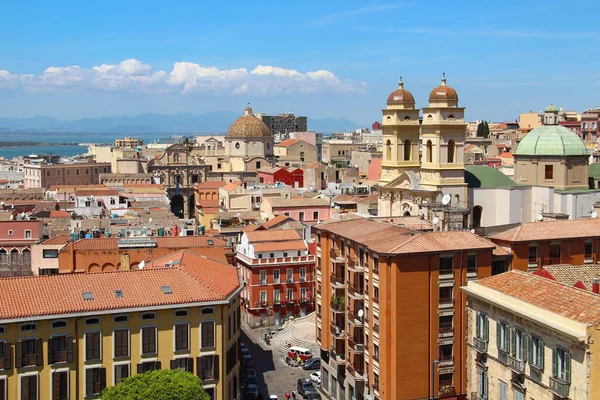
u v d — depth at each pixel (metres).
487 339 73.88
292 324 139.38
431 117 127.75
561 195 127.69
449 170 127.06
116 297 80.25
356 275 95.00
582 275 78.62
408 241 86.00
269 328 141.12
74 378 77.62
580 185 133.25
